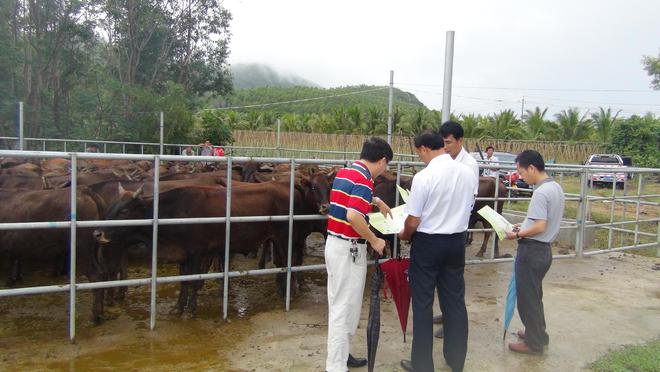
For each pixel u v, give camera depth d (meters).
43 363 4.82
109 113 26.27
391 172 9.97
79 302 6.67
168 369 4.75
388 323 6.11
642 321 6.38
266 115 52.25
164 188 7.33
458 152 5.43
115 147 25.98
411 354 4.74
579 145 31.88
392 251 8.05
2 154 4.73
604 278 8.40
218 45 37.75
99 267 5.84
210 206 6.20
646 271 8.98
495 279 8.28
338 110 43.19
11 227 4.81
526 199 8.68
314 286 7.75
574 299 7.19
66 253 6.01
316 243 10.98
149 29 32.97
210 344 5.36
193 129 30.17
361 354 5.20
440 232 4.49
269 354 5.14
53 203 5.74
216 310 6.47
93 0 28.98
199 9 36.09
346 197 4.40
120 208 5.75
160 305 6.59
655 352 5.26
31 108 23.72
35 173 9.30
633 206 17.52
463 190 4.53
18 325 5.80
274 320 6.14
